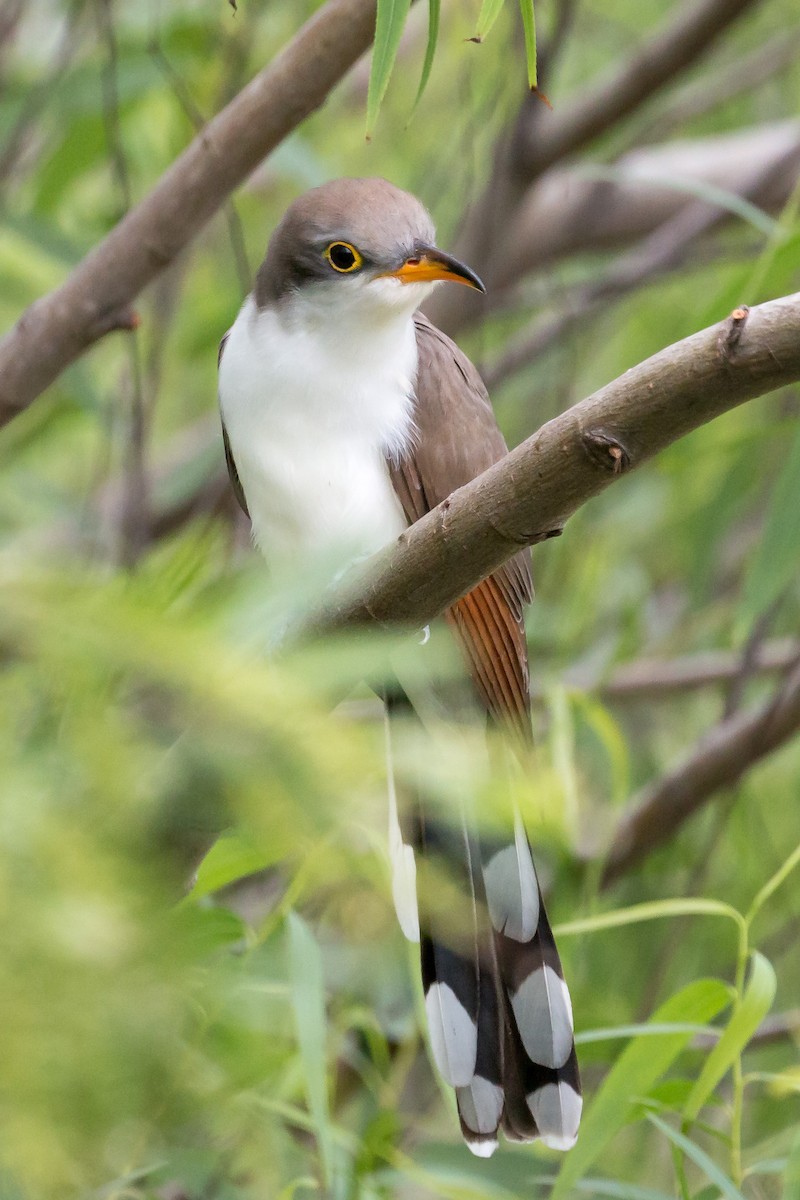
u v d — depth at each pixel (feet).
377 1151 20.30
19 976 5.16
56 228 31.27
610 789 31.45
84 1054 5.20
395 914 19.92
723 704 36.27
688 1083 20.12
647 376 13.19
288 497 24.39
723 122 46.19
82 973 5.23
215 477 34.47
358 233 23.86
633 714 38.34
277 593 7.44
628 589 35.78
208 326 36.32
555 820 8.97
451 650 11.04
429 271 23.90
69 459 40.88
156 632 6.00
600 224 40.86
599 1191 21.16
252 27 31.94
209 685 6.05
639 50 35.96
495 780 7.25
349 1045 23.31
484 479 14.10
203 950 7.52
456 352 26.02
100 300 22.61
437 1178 20.70
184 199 22.17
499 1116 20.08
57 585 6.05
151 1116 5.87
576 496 13.79
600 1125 18.84
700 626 37.73
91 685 6.00
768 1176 23.99
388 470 24.29
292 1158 19.57
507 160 36.96
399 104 38.73
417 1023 23.18
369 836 16.75
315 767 6.09
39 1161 5.13
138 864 5.61
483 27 14.67
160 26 32.55
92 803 5.68
